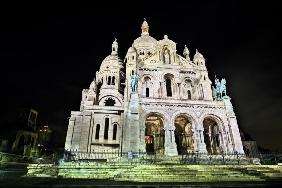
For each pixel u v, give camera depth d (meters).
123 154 35.50
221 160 34.28
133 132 38.03
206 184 19.58
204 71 52.62
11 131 52.78
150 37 70.06
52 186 17.80
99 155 46.25
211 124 47.22
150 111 41.16
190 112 42.38
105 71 65.50
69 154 35.50
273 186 18.06
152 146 51.81
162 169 25.94
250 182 20.97
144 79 50.94
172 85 51.47
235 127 41.84
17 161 32.56
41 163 32.47
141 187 17.92
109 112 52.50
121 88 64.88
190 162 32.47
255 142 57.81
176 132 49.97
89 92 56.88
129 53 52.62
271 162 35.72
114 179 22.77
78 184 19.23
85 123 50.00
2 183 19.16
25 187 17.05
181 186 18.34
